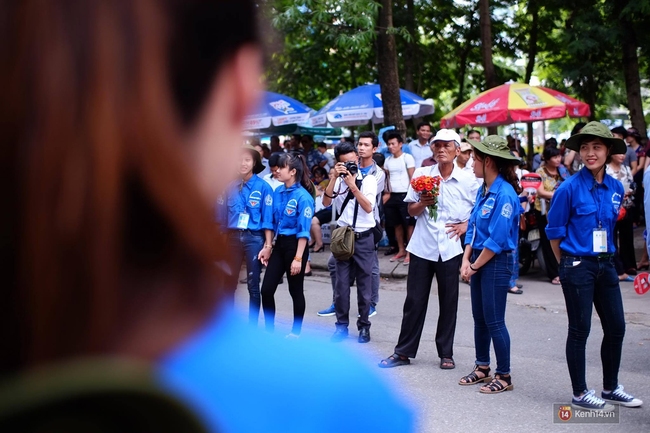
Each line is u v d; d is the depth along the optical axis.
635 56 15.15
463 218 5.68
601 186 4.61
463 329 7.05
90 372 0.35
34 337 0.39
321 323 7.38
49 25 0.39
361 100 14.62
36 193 0.38
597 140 4.54
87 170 0.39
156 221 0.41
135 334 0.41
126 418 0.36
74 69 0.39
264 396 0.48
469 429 4.39
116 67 0.40
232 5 0.46
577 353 4.70
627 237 8.98
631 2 13.95
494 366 5.76
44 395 0.33
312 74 20.05
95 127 0.39
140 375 0.37
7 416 0.33
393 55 12.03
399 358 5.79
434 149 5.71
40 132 0.39
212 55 0.45
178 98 0.43
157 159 0.41
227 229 0.46
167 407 0.37
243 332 0.49
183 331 0.43
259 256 6.48
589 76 17.33
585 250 4.61
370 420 0.52
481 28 16.52
